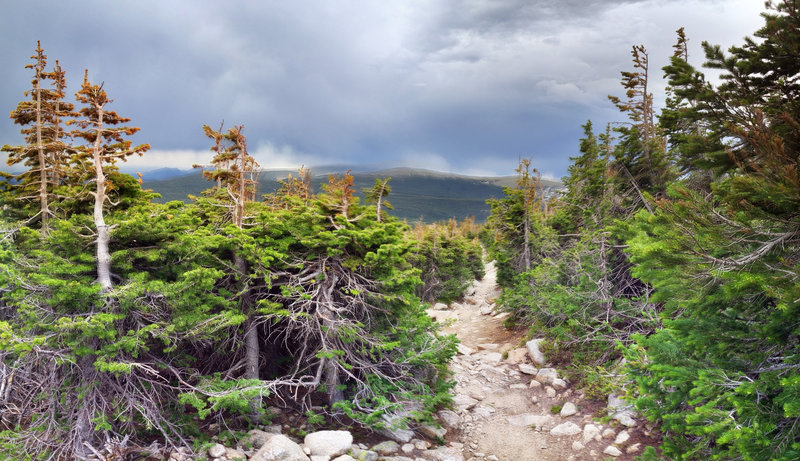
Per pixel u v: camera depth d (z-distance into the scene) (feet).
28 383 28.63
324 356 33.65
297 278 36.81
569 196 76.38
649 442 31.17
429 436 37.32
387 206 43.86
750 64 20.93
